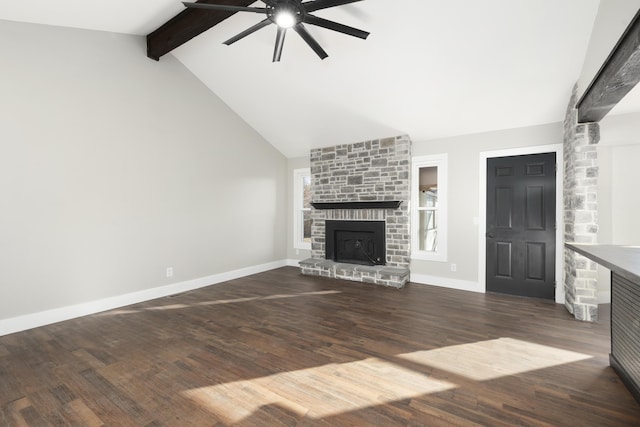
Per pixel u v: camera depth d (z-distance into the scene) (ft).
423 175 16.06
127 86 12.16
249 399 6.13
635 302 6.13
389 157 16.01
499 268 13.71
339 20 10.21
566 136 11.82
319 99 14.52
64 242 10.44
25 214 9.61
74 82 10.68
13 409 5.84
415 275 15.74
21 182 9.52
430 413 5.68
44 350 8.23
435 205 15.74
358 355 7.94
